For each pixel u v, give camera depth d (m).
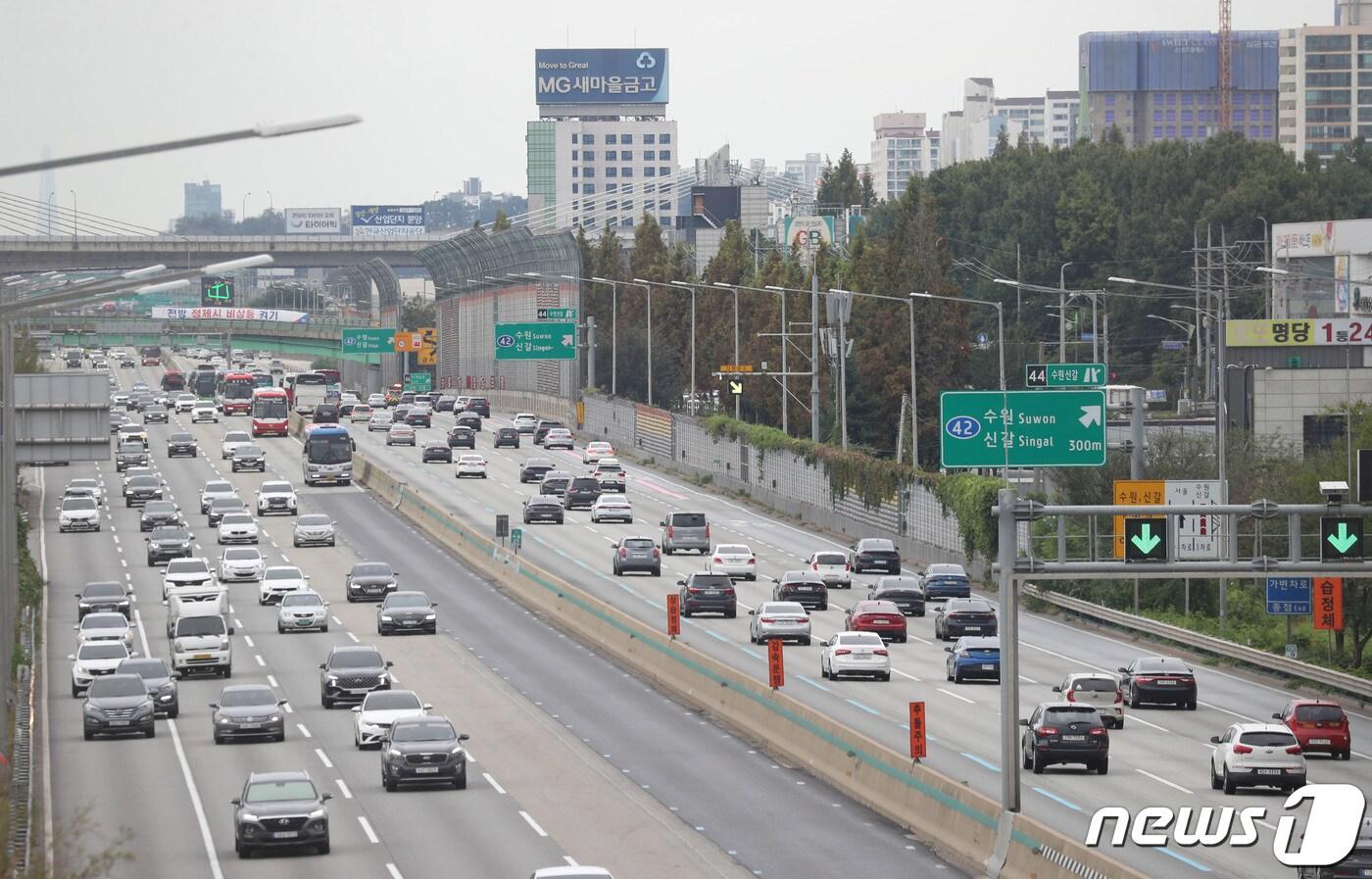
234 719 154.38
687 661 178.62
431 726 136.50
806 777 139.62
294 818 112.56
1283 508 111.69
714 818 124.25
